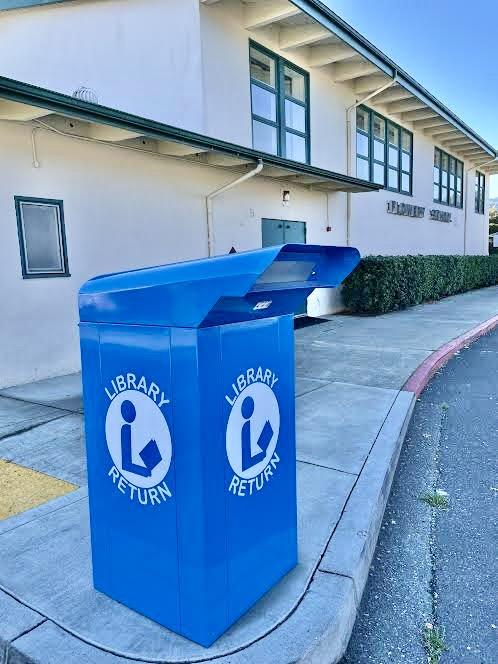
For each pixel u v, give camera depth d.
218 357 1.76
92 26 8.46
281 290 1.90
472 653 2.05
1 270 5.64
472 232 21.41
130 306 1.82
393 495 3.44
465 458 4.02
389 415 4.64
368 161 13.12
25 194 5.82
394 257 12.35
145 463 1.87
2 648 1.90
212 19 8.02
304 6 8.08
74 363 6.48
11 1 8.48
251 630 1.92
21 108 5.22
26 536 2.65
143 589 1.98
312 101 10.70
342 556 2.40
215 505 1.80
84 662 1.80
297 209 10.68
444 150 17.92
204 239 8.32
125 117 5.62
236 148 7.25
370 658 2.04
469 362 7.28
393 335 8.86
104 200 6.73
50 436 4.17
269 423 2.04
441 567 2.62
